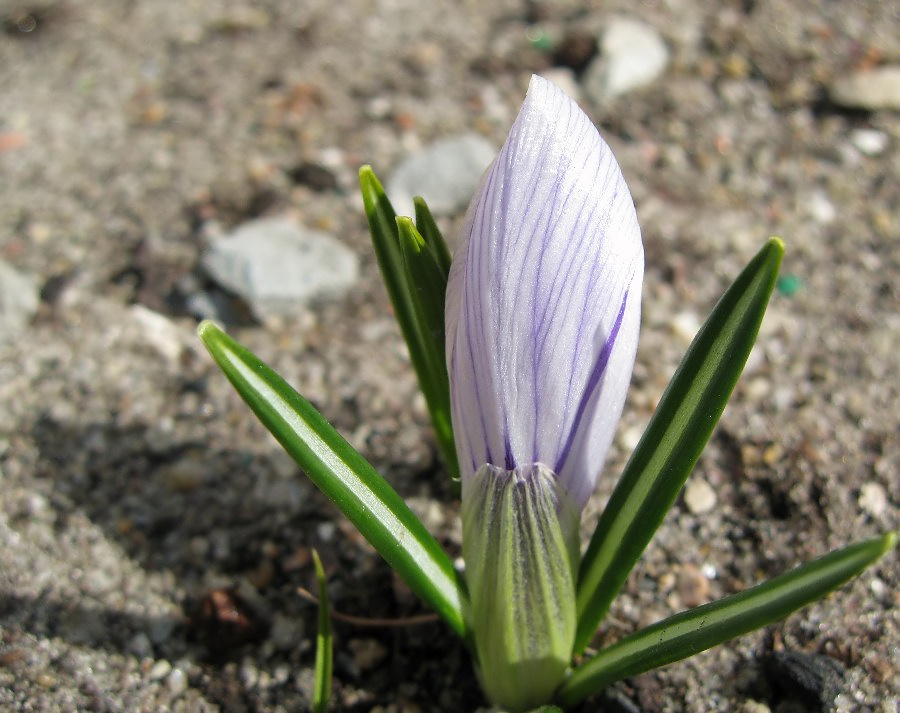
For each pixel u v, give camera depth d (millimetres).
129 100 250
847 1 268
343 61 259
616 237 97
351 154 231
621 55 248
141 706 140
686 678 138
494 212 93
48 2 282
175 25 273
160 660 145
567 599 117
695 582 150
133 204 221
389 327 196
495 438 104
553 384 102
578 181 93
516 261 94
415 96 247
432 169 218
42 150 234
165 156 233
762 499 161
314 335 195
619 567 120
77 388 184
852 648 139
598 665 120
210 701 141
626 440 170
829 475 163
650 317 194
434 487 166
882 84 239
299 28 270
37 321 198
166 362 189
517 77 252
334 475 115
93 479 169
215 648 147
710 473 165
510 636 118
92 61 261
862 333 189
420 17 272
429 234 125
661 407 114
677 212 215
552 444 106
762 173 225
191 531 161
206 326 112
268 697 142
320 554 157
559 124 92
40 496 165
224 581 155
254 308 197
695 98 243
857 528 156
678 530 157
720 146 232
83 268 208
